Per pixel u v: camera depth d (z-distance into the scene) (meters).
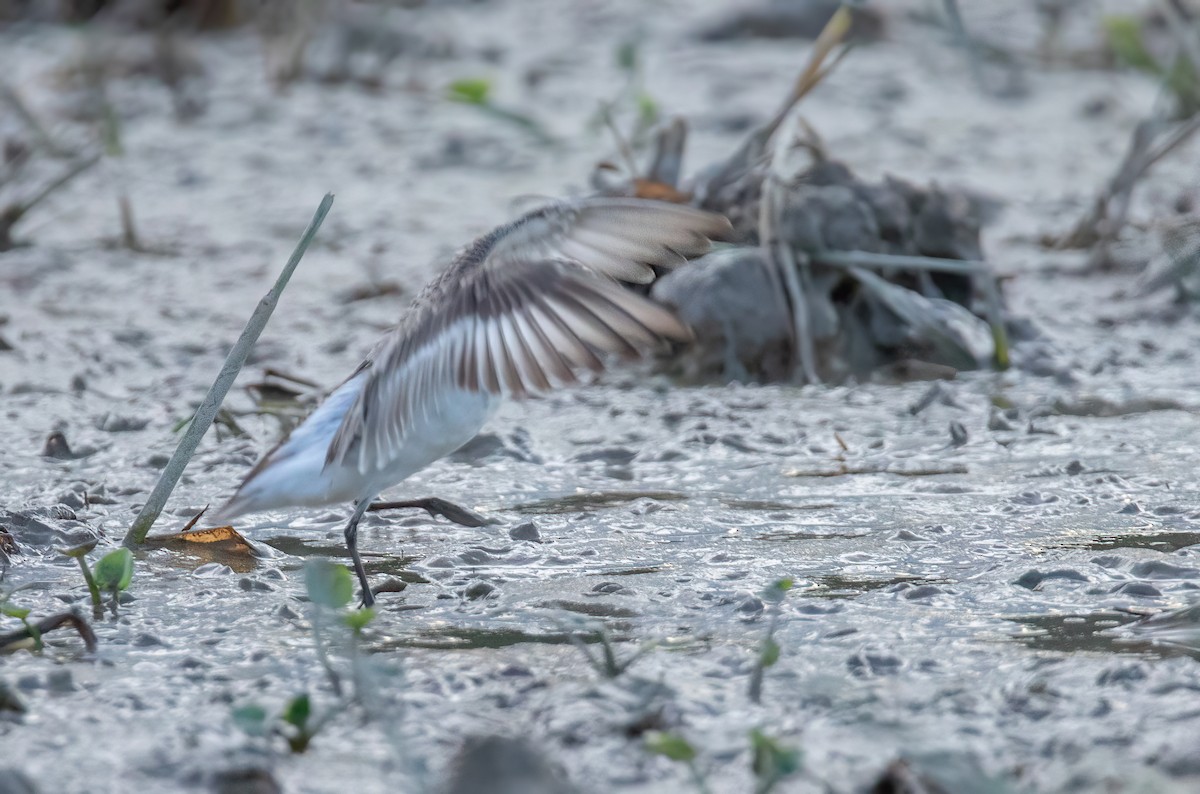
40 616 7.32
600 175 15.09
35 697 6.25
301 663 6.68
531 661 6.70
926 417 11.46
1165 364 12.91
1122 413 11.42
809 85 13.86
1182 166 20.11
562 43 31.30
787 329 12.85
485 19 33.91
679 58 29.53
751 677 6.44
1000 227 17.84
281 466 7.23
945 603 7.39
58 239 17.98
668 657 6.70
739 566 8.10
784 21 31.41
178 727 5.94
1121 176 16.64
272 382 12.21
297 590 7.81
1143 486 9.43
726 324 12.75
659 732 5.83
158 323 14.56
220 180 20.97
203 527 8.98
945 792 5.24
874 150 22.16
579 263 6.44
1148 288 14.84
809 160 14.49
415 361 6.57
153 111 24.72
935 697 6.18
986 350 13.23
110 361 13.23
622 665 6.57
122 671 6.57
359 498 7.49
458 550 8.44
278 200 19.88
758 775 5.41
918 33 31.58
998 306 12.94
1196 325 13.97
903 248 13.55
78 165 18.06
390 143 23.06
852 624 7.09
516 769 5.38
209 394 8.70
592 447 10.68
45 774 5.53
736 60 29.23
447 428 7.29
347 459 7.15
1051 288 15.29
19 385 12.49
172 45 27.33
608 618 7.30
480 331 6.43
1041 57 29.41
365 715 6.07
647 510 9.23
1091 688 6.18
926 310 12.97
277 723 5.96
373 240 17.66
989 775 5.43
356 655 6.31
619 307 6.27
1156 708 5.96
